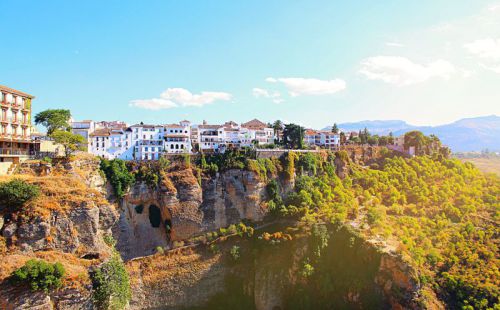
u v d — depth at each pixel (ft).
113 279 197.88
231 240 353.51
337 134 564.30
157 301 314.96
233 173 386.32
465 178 440.45
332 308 307.78
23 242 184.85
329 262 332.19
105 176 342.03
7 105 274.77
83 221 202.28
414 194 406.82
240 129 535.60
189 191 363.97
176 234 352.49
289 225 363.15
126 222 351.87
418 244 327.06
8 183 193.47
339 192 398.21
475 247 318.86
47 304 168.55
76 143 360.69
